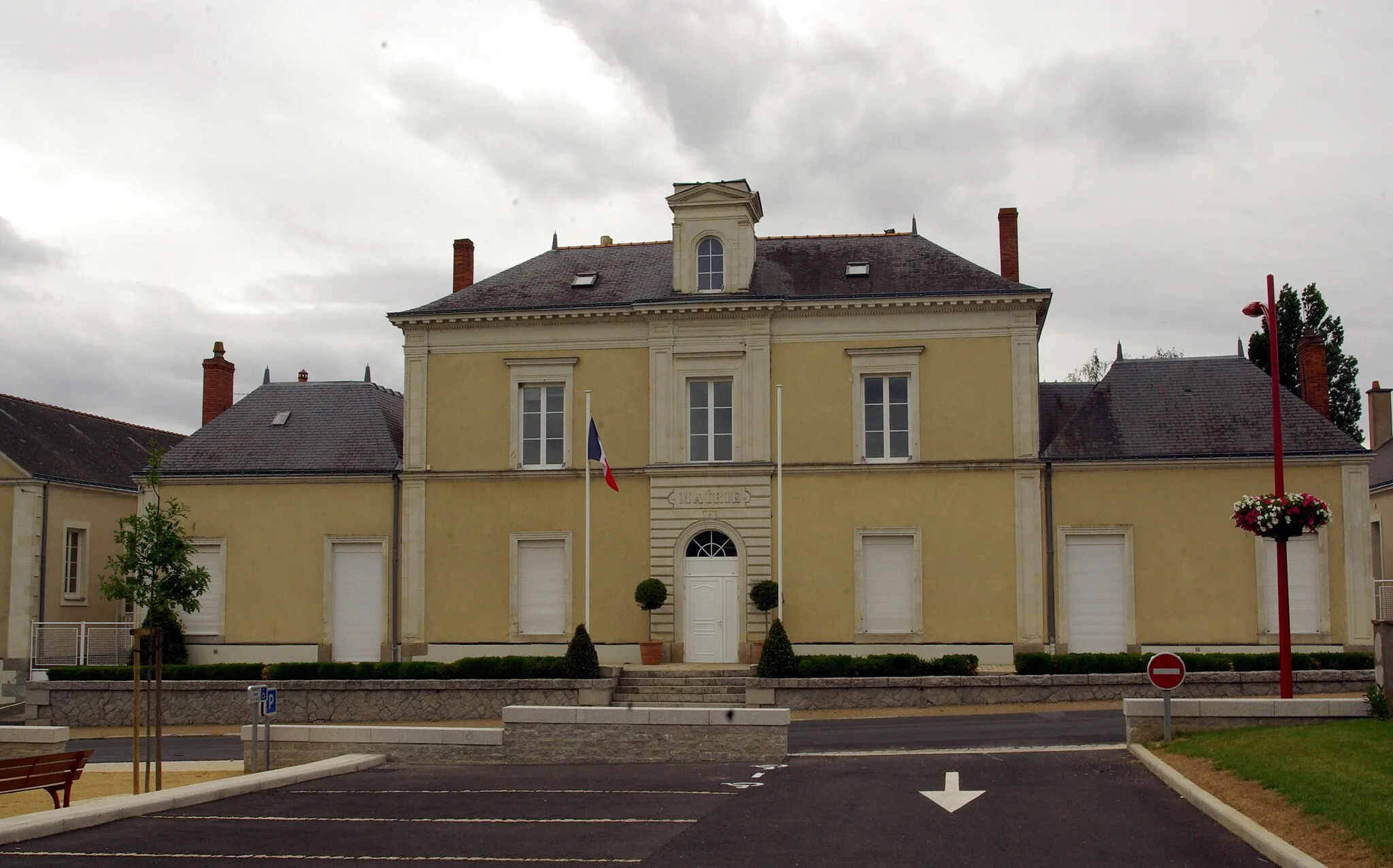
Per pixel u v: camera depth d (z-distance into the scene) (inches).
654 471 1164.5
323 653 1206.3
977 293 1135.0
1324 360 1251.2
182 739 949.8
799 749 736.3
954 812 510.3
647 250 1293.1
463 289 1263.5
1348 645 1094.4
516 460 1197.1
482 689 1020.5
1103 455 1136.8
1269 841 424.8
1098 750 660.1
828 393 1158.3
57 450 1384.1
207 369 1424.7
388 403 1330.0
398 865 436.5
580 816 518.6
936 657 1116.5
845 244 1252.5
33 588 1278.3
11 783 550.9
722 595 1155.9
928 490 1137.4
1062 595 1130.7
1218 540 1119.0
